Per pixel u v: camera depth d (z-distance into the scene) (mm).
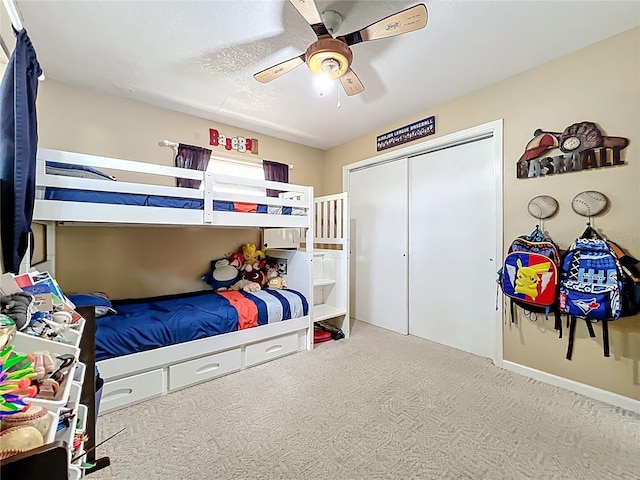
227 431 1658
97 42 1945
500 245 2459
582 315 1919
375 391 2080
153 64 2201
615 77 1894
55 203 1653
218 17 1726
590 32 1866
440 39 1927
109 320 2045
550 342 2191
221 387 2148
